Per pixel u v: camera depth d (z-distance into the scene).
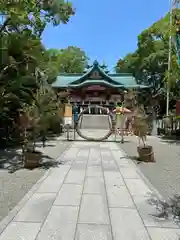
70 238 3.91
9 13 9.07
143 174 8.24
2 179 7.39
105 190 6.38
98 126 27.50
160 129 24.50
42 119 9.60
